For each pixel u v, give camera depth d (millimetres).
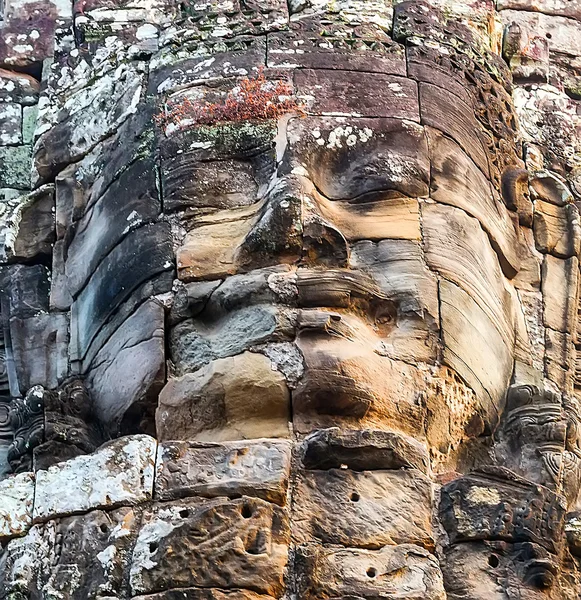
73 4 10594
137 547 7375
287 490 7496
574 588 7641
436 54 8922
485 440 8172
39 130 9430
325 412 7727
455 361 8000
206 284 8094
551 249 9070
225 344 7922
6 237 9258
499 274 8633
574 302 8945
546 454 8172
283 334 7828
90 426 8344
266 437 7672
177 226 8312
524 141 9500
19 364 8906
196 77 8773
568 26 10484
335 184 8328
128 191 8562
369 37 8883
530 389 8375
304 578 7250
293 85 8609
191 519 7359
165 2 9875
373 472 7574
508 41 9961
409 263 8117
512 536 7586
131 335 8156
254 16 9016
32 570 7602
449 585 7457
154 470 7625
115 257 8430
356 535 7398
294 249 8008
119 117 8969
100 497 7637
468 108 8867
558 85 10086
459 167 8523
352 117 8477
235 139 8453
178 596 7203
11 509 7832
